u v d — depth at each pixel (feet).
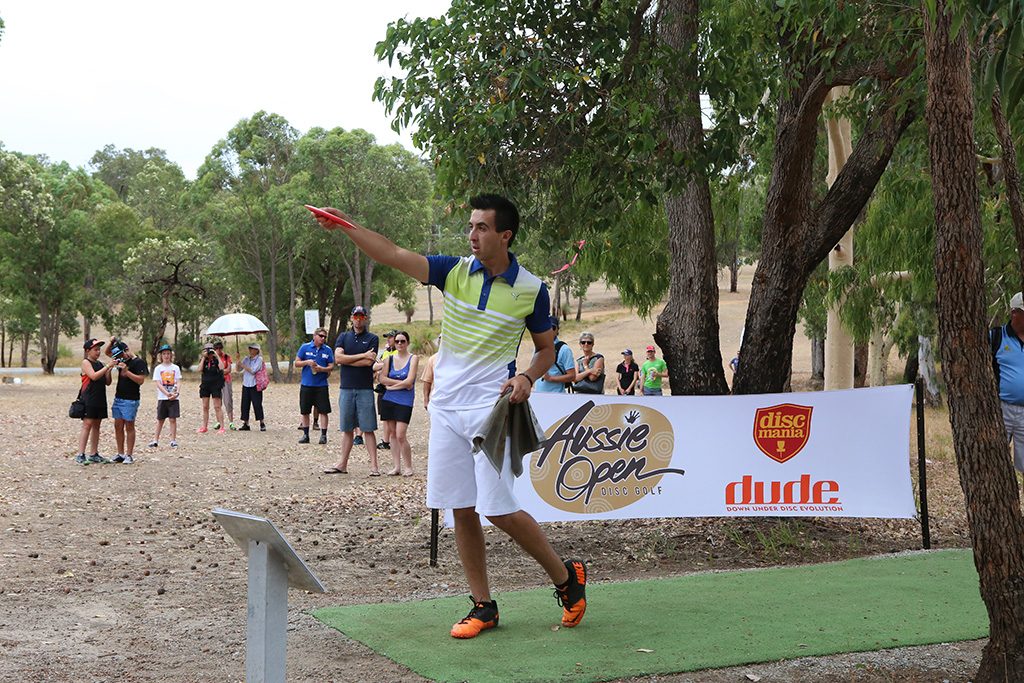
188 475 44.39
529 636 18.21
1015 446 28.96
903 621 19.30
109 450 55.21
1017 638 14.11
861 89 29.22
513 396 16.80
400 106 29.35
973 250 14.16
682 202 31.58
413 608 20.38
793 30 29.86
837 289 54.60
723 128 30.35
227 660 17.19
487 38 27.78
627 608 20.36
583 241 32.63
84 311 185.88
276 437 63.77
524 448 17.24
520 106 26.48
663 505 26.94
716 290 31.78
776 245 30.40
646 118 27.12
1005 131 15.76
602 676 15.85
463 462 17.92
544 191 30.01
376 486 41.39
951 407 14.58
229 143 177.47
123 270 182.29
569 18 28.25
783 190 29.96
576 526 30.63
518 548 28.32
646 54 29.12
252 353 68.54
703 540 28.43
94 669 16.65
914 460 51.34
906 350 102.99
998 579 14.23
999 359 28.81
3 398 105.29
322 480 43.21
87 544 28.53
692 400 27.02
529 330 17.81
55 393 116.06
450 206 30.07
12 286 180.24
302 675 16.06
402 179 165.37
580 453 26.50
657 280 41.70
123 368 48.11
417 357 45.09
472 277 17.54
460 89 28.02
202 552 27.58
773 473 27.22
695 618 19.51
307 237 162.09
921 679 15.94
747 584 22.68
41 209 172.24
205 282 175.22
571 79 27.17
